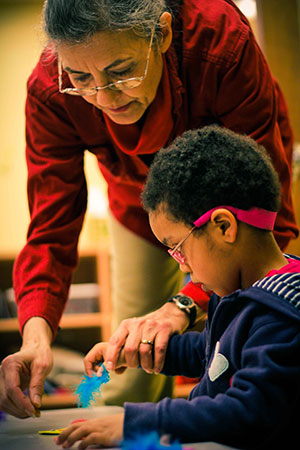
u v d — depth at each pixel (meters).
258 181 0.99
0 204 3.69
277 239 1.32
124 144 1.38
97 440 0.86
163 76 1.28
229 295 1.00
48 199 1.53
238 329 0.94
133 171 1.52
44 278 1.44
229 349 0.96
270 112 1.35
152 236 1.78
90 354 1.31
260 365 0.85
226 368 0.96
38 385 1.18
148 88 1.24
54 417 1.25
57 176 1.54
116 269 1.88
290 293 0.90
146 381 1.82
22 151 3.73
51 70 1.44
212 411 0.85
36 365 1.22
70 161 1.55
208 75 1.32
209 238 0.98
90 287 3.32
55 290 1.43
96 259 3.32
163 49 1.25
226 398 0.86
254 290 0.94
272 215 1.01
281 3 2.66
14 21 3.79
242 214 0.97
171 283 1.87
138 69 1.17
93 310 3.30
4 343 3.39
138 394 1.83
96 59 1.12
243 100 1.33
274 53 2.66
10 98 3.75
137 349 1.23
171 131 1.37
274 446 0.86
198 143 1.01
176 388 2.95
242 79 1.32
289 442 0.87
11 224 3.69
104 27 1.09
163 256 1.80
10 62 3.76
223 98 1.34
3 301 3.31
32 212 1.56
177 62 1.31
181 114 1.36
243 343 0.94
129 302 1.85
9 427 1.16
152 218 1.04
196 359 1.23
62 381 2.98
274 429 0.83
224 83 1.32
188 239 1.00
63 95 1.43
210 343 1.05
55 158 1.54
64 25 1.10
